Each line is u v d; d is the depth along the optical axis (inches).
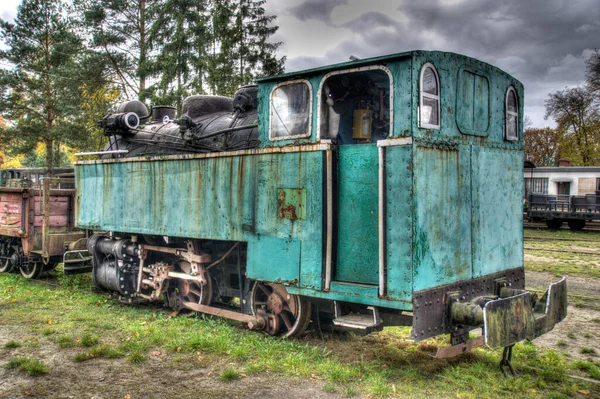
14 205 402.9
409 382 183.9
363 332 206.8
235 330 252.7
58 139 1000.2
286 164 218.8
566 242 711.1
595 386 182.9
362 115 219.9
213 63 919.0
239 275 265.3
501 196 228.5
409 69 178.5
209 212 254.1
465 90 205.6
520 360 209.3
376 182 196.1
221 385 181.6
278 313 239.5
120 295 322.0
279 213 220.8
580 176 1070.4
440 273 185.8
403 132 178.5
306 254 209.8
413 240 173.8
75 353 215.8
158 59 930.7
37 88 1000.2
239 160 240.1
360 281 199.0
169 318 276.2
